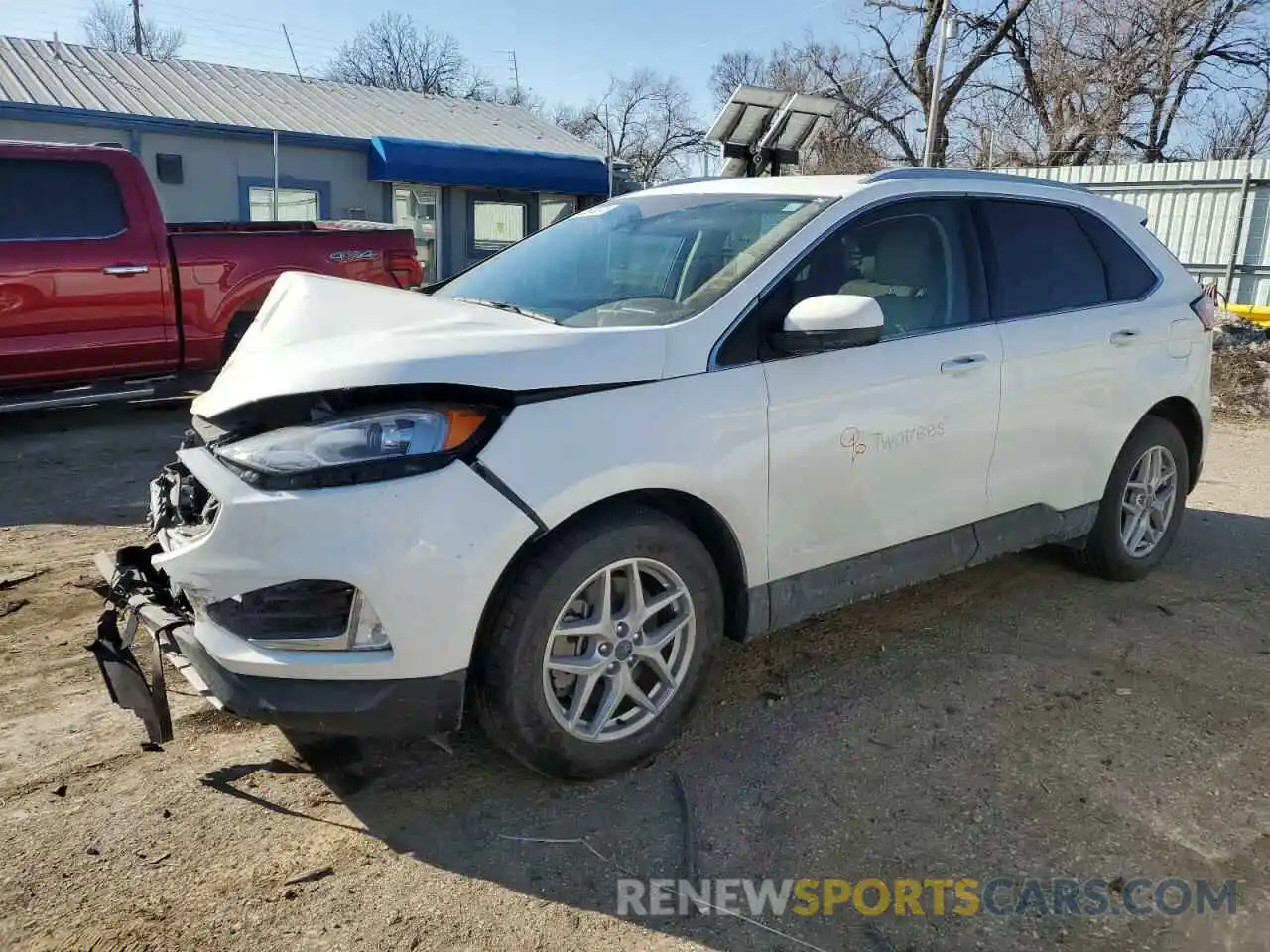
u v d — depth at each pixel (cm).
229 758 323
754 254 344
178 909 252
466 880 266
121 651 315
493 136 2053
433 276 1945
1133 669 393
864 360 351
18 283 732
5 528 554
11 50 1842
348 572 262
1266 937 247
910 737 340
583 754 301
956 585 481
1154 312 466
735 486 317
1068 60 2906
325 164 1795
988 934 248
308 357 291
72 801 297
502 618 282
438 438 269
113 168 773
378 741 334
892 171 388
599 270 378
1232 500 659
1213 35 2847
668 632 313
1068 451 430
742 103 1159
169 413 906
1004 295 408
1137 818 295
